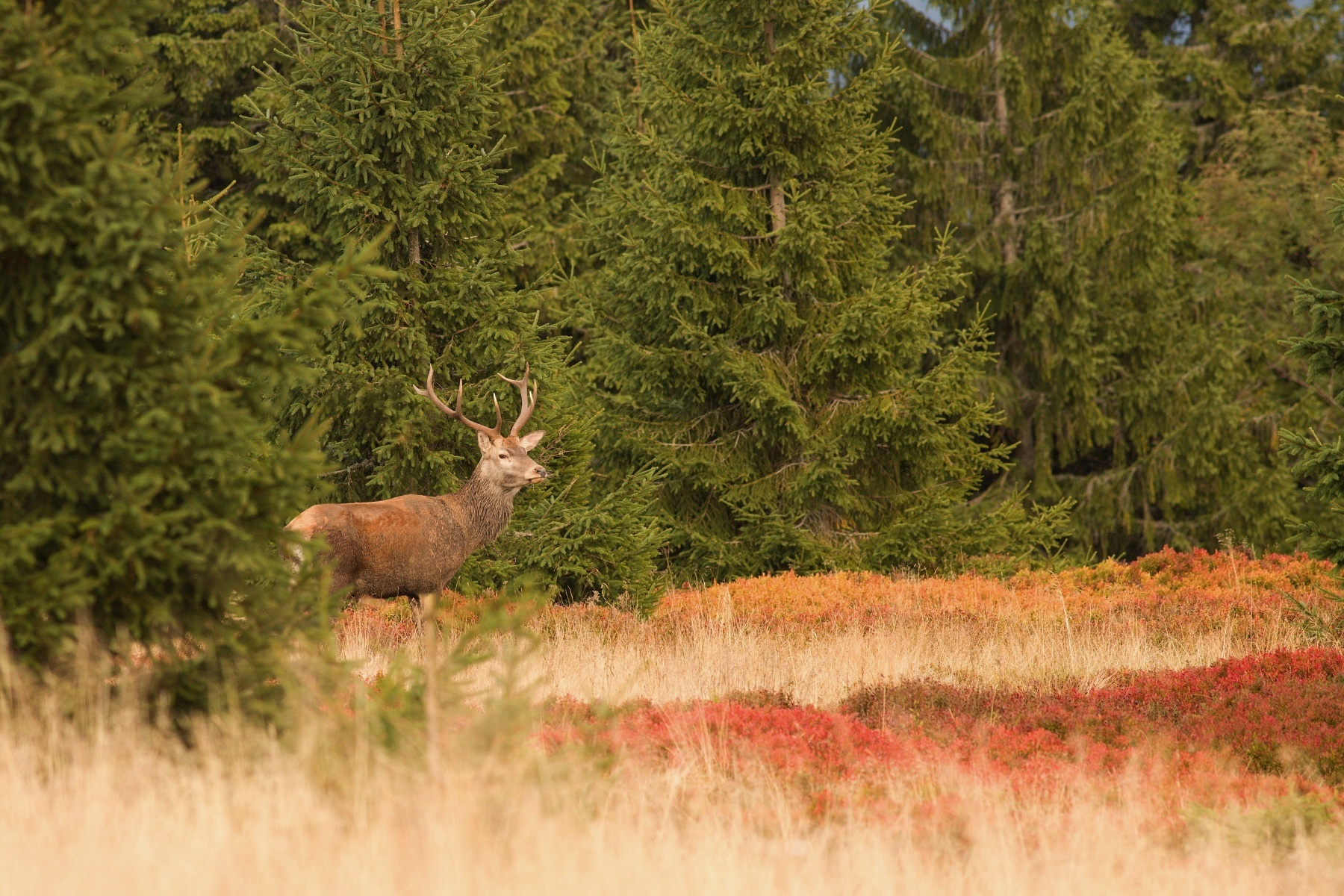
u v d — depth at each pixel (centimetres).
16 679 606
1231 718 970
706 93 2209
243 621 679
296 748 605
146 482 609
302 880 502
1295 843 665
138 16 661
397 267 1606
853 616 1541
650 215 2141
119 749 589
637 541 1709
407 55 1552
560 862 530
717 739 817
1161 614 1566
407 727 620
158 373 629
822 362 2194
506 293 1650
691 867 568
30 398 630
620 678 1123
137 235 617
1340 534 1172
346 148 1545
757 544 2250
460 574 1592
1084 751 870
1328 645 1296
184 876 500
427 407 1565
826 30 2169
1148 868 620
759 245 2258
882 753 823
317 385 1505
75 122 614
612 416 2294
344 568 1262
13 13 594
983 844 628
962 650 1369
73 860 509
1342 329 1153
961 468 2344
